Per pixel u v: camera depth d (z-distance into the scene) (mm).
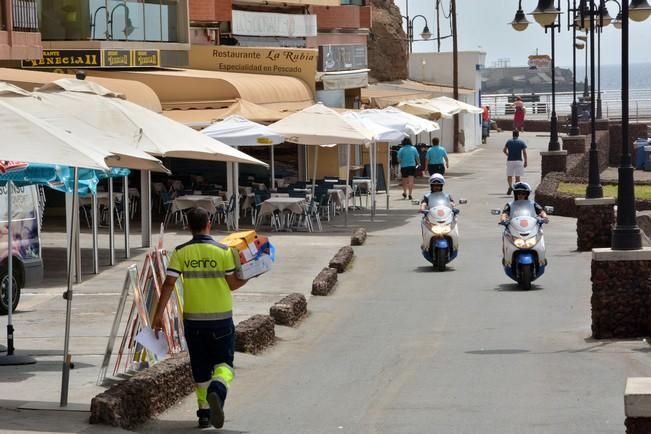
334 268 51375
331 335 37188
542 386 27828
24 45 60781
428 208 53625
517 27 76062
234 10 100312
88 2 74562
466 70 157875
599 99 158750
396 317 40656
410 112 109062
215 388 22734
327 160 93312
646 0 55906
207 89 75438
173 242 61812
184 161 83125
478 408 25391
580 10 75562
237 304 42531
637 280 34969
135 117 40250
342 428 23641
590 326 37781
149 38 81125
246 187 74188
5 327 36938
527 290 46594
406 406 25844
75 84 40562
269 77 87688
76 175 25359
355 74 102688
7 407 24578
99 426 22922
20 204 39969
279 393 27703
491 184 103812
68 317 24938
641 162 124250
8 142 23766
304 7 115938
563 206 76625
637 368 29953
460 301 44031
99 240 62750
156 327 24516
